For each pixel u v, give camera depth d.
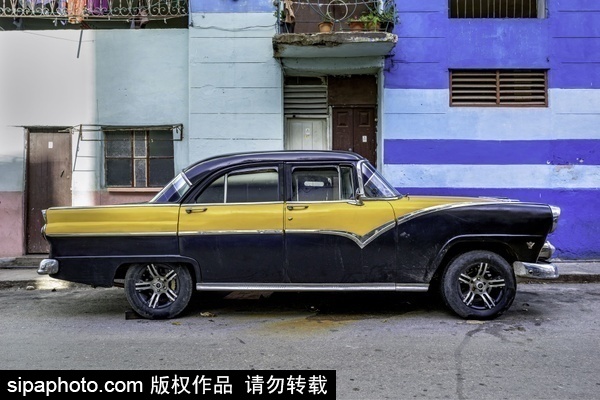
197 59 9.77
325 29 9.46
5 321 5.96
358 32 9.01
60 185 9.91
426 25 9.79
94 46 9.84
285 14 9.78
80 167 9.84
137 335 5.32
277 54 9.54
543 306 6.55
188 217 5.79
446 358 4.56
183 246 5.78
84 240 5.80
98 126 9.84
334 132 10.52
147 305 5.91
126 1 10.27
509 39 9.77
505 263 5.75
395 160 9.79
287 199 5.84
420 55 9.81
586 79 9.74
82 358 4.61
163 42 9.87
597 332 5.37
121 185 10.02
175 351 4.79
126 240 5.78
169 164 10.02
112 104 9.84
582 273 8.38
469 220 5.71
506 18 9.86
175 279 5.93
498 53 9.77
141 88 9.86
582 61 9.74
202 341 5.10
